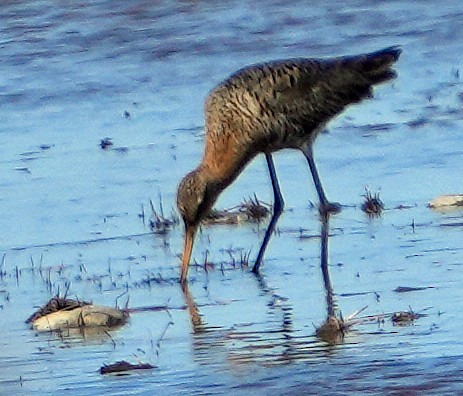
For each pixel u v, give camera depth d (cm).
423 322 1252
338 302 1330
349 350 1195
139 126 1980
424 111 1964
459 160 1748
